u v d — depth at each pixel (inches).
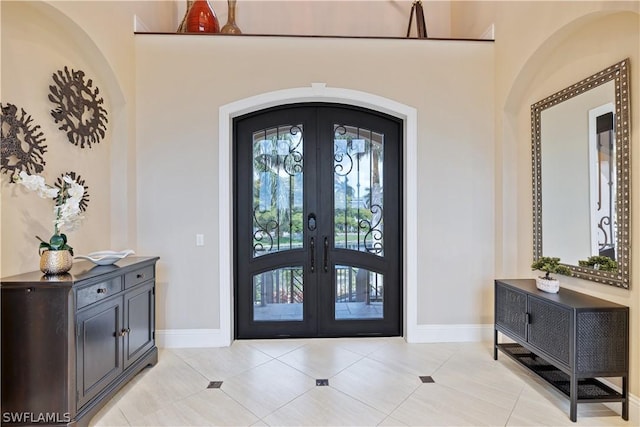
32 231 89.2
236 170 137.9
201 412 87.8
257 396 95.0
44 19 92.8
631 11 81.4
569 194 103.9
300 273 140.9
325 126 139.7
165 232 128.7
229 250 131.4
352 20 175.8
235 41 130.4
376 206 142.1
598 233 93.7
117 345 93.7
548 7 104.9
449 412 87.7
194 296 129.7
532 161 120.0
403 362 116.0
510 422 83.7
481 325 135.1
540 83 116.6
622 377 83.6
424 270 134.2
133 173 126.3
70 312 76.7
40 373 75.9
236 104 130.1
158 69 128.6
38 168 91.2
